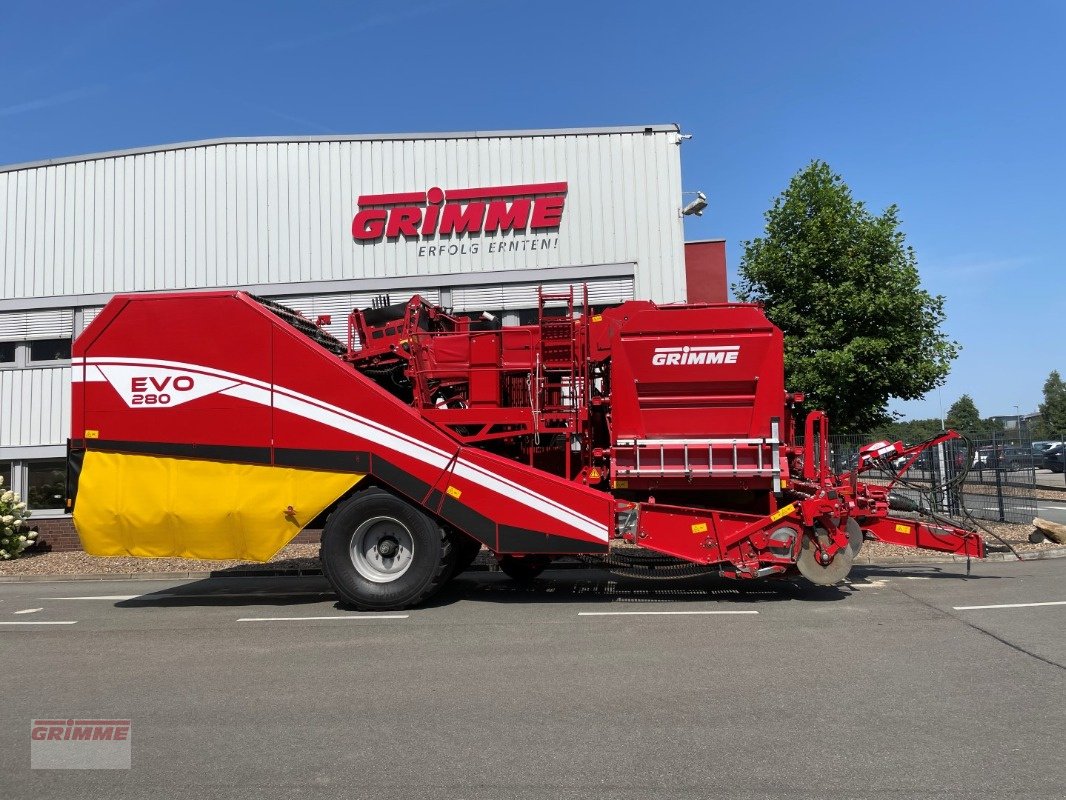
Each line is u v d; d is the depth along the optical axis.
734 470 8.05
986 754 3.90
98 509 8.34
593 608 7.91
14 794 3.74
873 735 4.19
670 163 14.27
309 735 4.42
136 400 8.42
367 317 9.19
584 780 3.72
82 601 9.37
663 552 8.08
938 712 4.52
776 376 8.02
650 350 8.15
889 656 5.73
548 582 9.66
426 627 7.18
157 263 15.15
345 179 14.85
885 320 13.82
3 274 15.53
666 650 6.08
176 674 5.79
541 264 14.38
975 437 13.98
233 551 8.27
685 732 4.30
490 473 8.05
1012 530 12.61
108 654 6.50
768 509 8.33
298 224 14.89
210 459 8.30
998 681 5.07
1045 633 6.30
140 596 9.62
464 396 8.86
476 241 14.52
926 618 6.95
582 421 8.49
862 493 8.47
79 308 15.34
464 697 5.04
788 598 8.12
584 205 14.35
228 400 8.31
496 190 14.49
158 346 8.44
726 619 7.17
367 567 8.12
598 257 14.26
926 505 9.65
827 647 6.04
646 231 14.20
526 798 3.54
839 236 13.80
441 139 14.72
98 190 15.45
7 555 13.34
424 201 14.66
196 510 8.26
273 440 8.24
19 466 15.24
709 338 8.08
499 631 6.93
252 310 8.36
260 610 8.38
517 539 8.01
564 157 14.45
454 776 3.81
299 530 8.23
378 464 8.13
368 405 8.18
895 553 10.88
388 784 3.73
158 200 15.24
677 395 8.17
